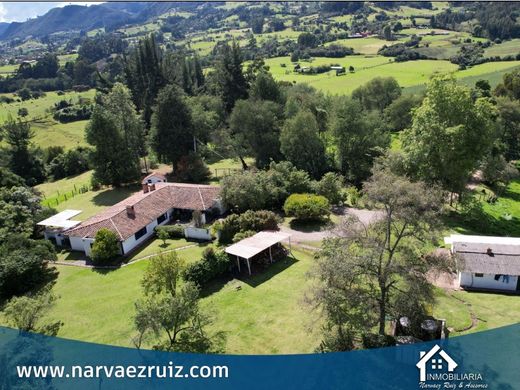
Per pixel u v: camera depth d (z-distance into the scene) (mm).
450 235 49094
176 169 83562
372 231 32469
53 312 41594
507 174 78375
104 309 41406
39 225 59719
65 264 52219
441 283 42812
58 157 104062
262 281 43812
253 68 119750
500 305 38469
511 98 108500
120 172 79062
